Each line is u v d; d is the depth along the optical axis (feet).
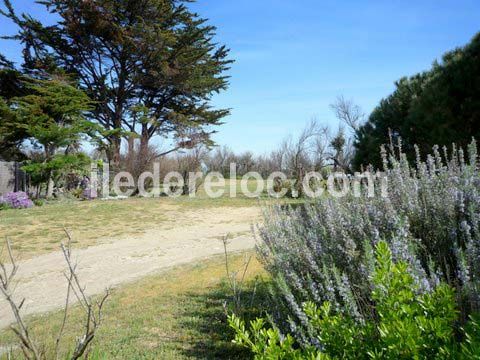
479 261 8.48
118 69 97.09
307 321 8.59
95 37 90.89
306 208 14.62
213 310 16.89
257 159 133.90
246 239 36.99
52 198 74.79
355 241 11.28
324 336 6.24
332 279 10.43
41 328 16.37
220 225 47.91
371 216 11.75
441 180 12.30
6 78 85.66
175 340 14.12
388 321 5.32
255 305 15.93
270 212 16.33
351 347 5.82
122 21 90.53
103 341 14.33
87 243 38.45
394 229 10.69
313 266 10.71
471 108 30.19
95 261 31.42
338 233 11.45
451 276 9.96
